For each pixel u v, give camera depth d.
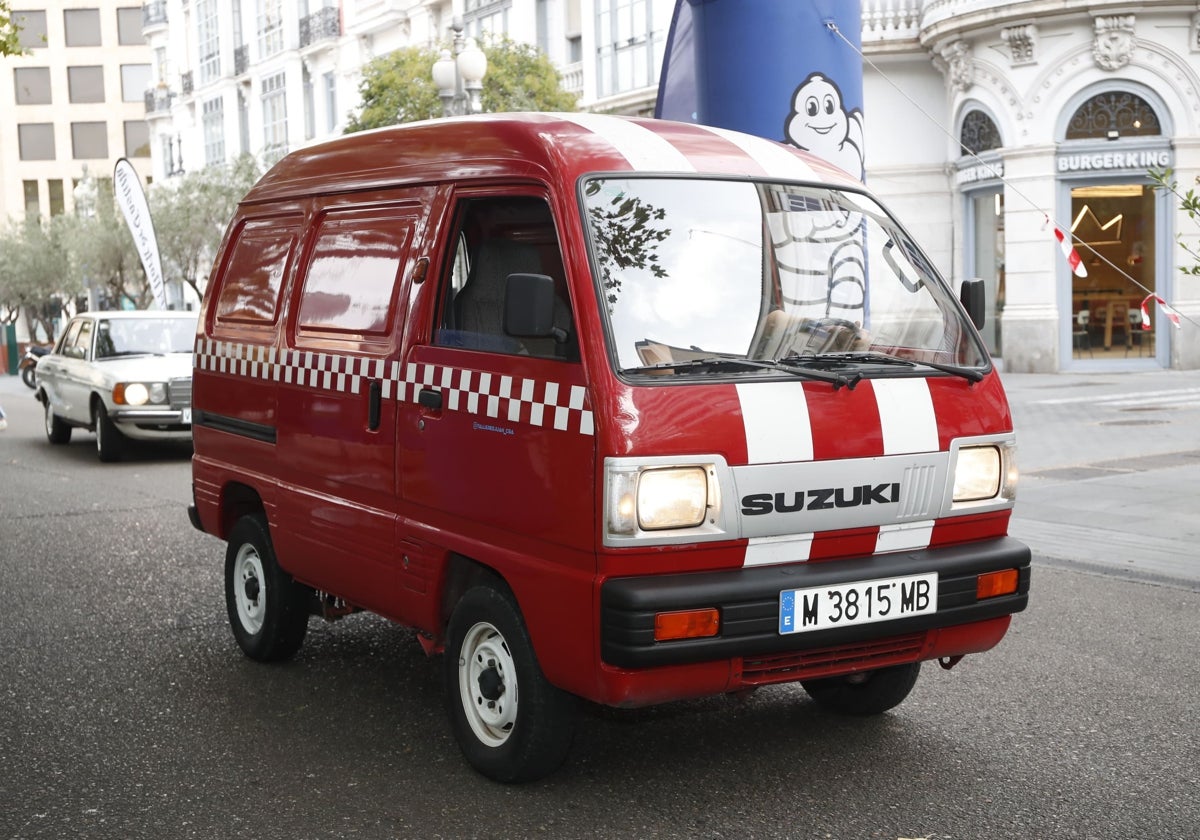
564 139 4.52
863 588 4.27
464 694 4.72
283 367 5.81
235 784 4.69
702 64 10.71
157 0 55.38
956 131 24.22
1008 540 4.72
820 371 4.36
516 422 4.35
